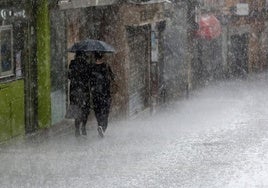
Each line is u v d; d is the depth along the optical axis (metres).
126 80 40.19
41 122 32.38
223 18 71.19
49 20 32.81
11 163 22.23
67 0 33.75
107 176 19.92
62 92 34.56
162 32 47.78
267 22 84.31
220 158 23.00
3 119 28.91
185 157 23.25
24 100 31.09
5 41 29.42
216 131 30.70
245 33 77.38
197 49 61.59
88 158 23.20
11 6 29.62
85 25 37.62
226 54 72.12
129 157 23.34
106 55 39.91
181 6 55.69
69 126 33.31
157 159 22.91
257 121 34.88
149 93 44.78
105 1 36.50
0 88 28.78
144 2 40.94
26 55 31.20
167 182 19.03
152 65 45.56
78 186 18.56
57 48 34.00
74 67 28.84
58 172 20.53
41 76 32.28
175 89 52.81
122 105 39.84
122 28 39.97
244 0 77.31
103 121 28.89
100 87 28.73
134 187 18.42
